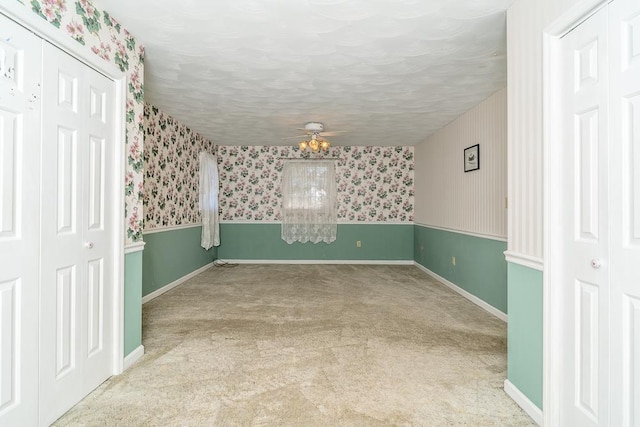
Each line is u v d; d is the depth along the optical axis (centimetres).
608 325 139
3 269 148
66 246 183
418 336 295
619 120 134
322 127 505
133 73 243
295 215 674
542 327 176
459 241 452
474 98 378
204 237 580
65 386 182
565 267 164
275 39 246
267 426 172
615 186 137
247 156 670
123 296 229
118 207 225
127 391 204
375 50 263
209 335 296
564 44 164
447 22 223
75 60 188
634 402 129
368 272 592
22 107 156
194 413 182
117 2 201
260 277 546
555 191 168
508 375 205
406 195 671
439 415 183
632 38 128
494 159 362
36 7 159
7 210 150
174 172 475
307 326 320
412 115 446
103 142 214
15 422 153
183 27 230
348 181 671
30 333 161
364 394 202
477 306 389
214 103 398
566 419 163
